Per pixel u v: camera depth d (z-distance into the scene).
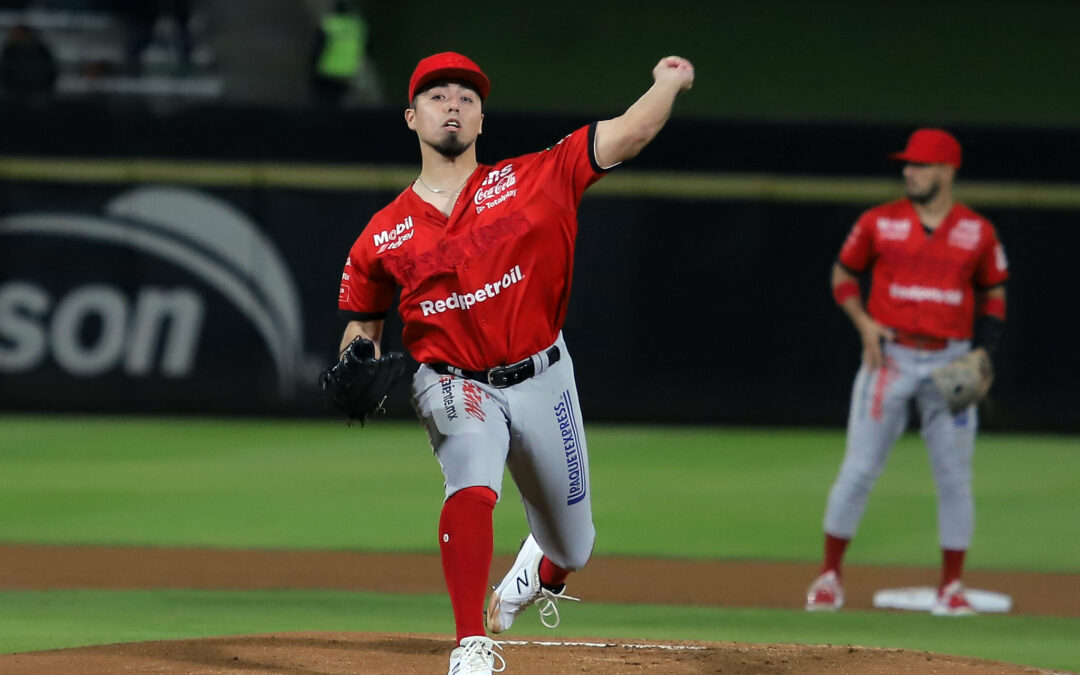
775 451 49.78
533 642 18.86
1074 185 53.75
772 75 77.81
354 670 16.50
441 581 28.42
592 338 55.62
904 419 25.88
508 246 15.16
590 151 15.19
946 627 24.22
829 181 54.53
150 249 55.50
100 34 68.12
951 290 25.53
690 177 54.97
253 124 55.09
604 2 77.44
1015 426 54.59
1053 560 32.28
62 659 17.14
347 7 68.06
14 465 44.12
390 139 55.03
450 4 77.38
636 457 47.81
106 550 31.39
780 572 30.14
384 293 16.20
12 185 55.19
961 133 54.06
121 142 55.16
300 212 55.44
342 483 42.03
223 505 37.91
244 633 21.86
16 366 55.62
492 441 15.18
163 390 55.88
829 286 54.88
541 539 16.66
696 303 55.28
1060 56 77.12
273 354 55.88
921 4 77.31
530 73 77.81
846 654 18.03
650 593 27.52
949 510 25.62
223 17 68.50
